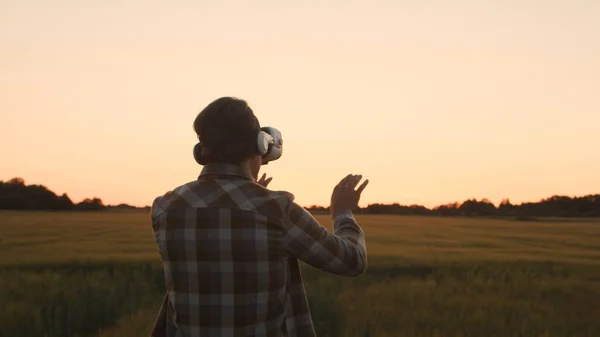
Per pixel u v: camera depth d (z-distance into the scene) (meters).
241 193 2.62
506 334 8.41
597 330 8.79
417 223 39.72
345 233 2.77
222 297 2.55
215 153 2.70
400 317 9.16
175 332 2.69
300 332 2.67
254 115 2.73
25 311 9.40
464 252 20.86
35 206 61.66
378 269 15.76
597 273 15.78
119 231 29.44
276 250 2.59
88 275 13.38
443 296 10.98
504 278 13.83
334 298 9.90
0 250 19.88
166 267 2.69
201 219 2.60
